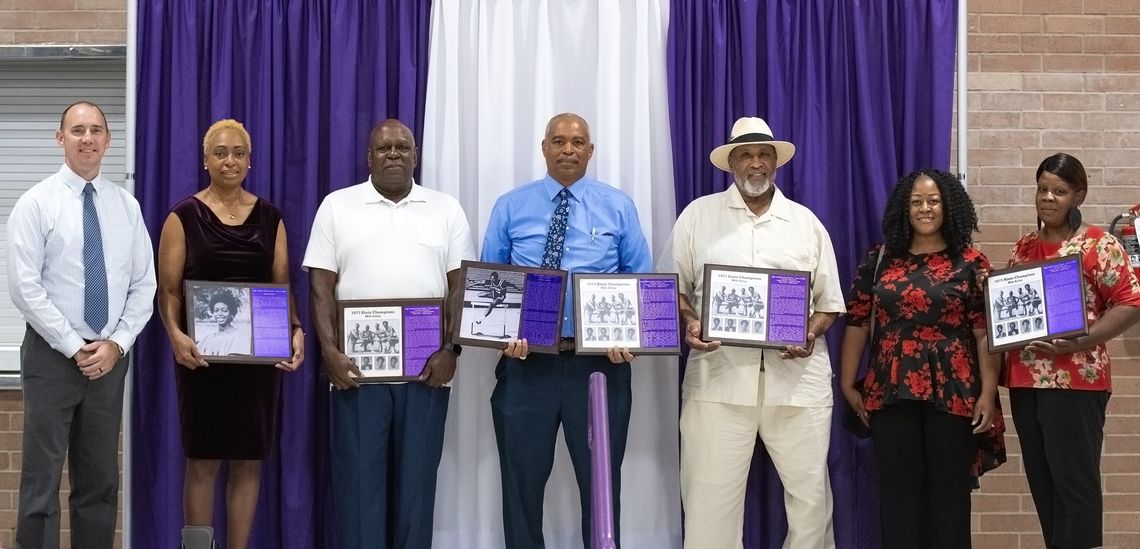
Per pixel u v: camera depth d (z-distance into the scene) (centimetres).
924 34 443
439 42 437
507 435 399
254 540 426
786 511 415
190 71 431
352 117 431
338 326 391
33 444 359
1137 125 460
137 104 434
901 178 421
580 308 392
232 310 382
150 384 427
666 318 397
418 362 391
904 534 383
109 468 371
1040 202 384
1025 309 368
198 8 436
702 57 444
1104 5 461
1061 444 369
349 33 433
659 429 435
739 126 411
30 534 356
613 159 435
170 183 429
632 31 442
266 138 431
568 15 443
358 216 398
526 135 442
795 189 439
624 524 433
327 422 431
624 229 409
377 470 392
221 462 420
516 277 391
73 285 365
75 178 371
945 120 435
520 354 387
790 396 400
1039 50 460
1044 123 459
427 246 399
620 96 441
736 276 395
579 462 401
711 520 403
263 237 394
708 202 416
